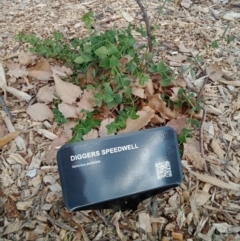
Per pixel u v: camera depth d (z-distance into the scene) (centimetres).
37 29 58
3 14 62
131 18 60
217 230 36
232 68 52
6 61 52
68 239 35
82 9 62
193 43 56
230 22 60
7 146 42
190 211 37
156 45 49
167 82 43
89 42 52
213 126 44
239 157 41
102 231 35
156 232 35
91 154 30
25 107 46
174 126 42
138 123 41
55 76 44
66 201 30
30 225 36
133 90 43
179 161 32
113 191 31
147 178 31
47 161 40
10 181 39
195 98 46
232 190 38
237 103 46
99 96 40
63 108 43
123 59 46
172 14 61
